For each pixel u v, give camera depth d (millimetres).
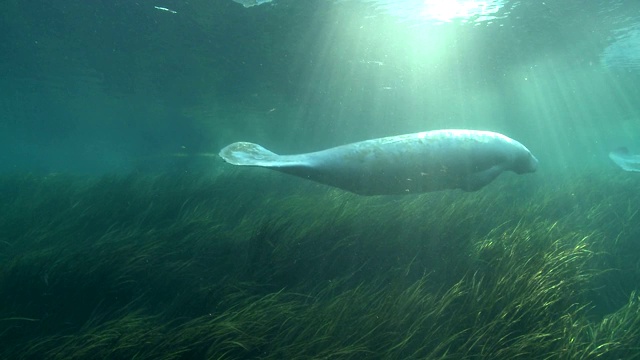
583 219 8344
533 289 4422
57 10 11352
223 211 8250
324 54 15320
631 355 3932
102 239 6215
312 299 5078
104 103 24875
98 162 70375
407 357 3535
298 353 3492
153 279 5340
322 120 31719
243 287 5141
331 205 7734
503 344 3668
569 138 57281
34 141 45812
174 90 20984
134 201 9023
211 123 32969
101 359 3641
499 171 6098
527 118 37625
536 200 9961
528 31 14055
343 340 3777
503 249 5707
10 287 4941
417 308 4289
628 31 14414
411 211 7324
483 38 14539
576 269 5266
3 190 12430
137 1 10836
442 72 19000
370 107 27062
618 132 50188
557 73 20828
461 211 7395
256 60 15945
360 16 11906
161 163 20594
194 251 6047
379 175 5281
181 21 12086
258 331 3912
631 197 10516
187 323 4066
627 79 22891
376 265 5930
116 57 15469
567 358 3451
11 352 4043
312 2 10930
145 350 3705
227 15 11711
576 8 12133
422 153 5441
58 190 10719
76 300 5043
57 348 3746
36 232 6980
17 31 12852
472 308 4270
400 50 15148
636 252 6996
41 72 17938
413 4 11203
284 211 7598
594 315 5332
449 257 5906
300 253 5852
